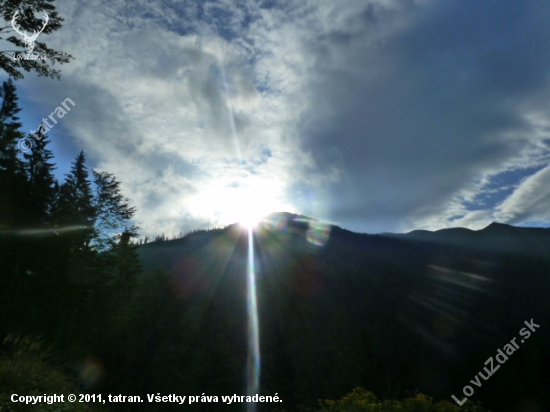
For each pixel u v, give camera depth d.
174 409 36.22
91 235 28.33
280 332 38.22
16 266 25.39
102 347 31.44
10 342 11.84
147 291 37.94
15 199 25.64
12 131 22.53
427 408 11.68
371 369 43.97
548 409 47.59
